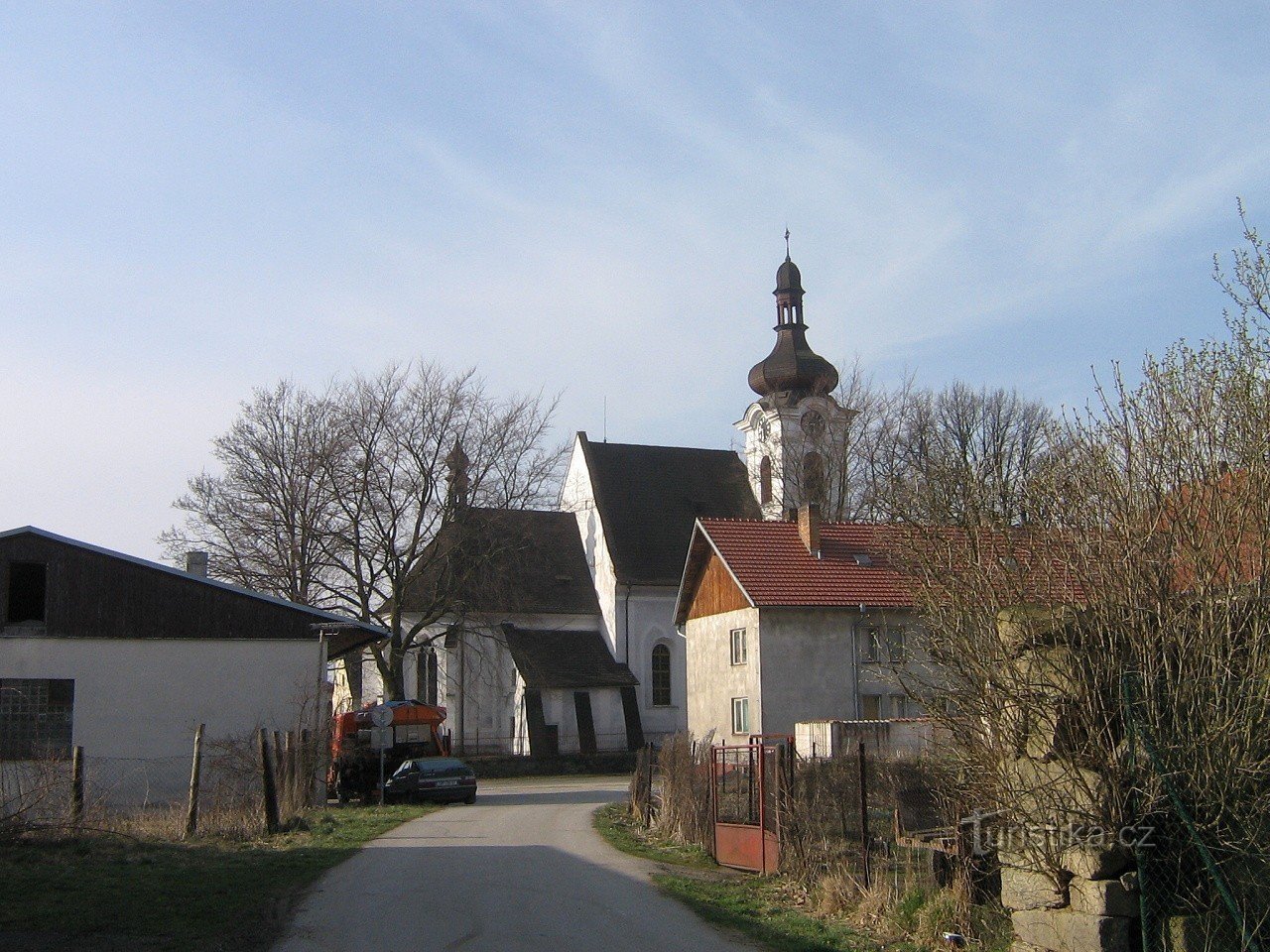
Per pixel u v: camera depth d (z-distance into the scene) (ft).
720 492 208.33
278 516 155.63
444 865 57.06
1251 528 29.94
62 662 95.35
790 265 200.54
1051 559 32.55
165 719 96.53
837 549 133.59
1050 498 32.50
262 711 98.32
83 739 94.89
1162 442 31.01
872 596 127.75
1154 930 29.91
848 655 126.52
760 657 124.06
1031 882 32.83
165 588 98.43
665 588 188.65
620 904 45.39
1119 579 30.99
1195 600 30.42
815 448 190.29
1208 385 30.78
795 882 50.06
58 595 96.07
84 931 37.32
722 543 132.16
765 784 56.65
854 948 37.88
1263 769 29.48
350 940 38.01
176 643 97.76
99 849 55.52
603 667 183.11
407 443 161.99
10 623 95.25
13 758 92.99
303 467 156.66
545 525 202.59
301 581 155.12
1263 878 29.81
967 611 33.37
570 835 73.20
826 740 92.58
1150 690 30.22
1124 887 30.40
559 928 40.40
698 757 66.69
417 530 161.79
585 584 196.95
